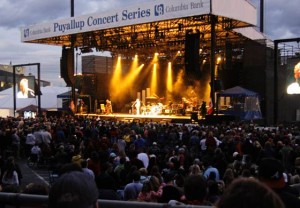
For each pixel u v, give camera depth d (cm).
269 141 1467
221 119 2667
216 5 2666
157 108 3866
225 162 1164
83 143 1653
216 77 3844
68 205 173
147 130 2100
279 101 3662
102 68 4800
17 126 2558
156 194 729
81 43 4106
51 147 1992
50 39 3959
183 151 1309
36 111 4638
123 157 1098
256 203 141
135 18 3028
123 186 959
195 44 2894
